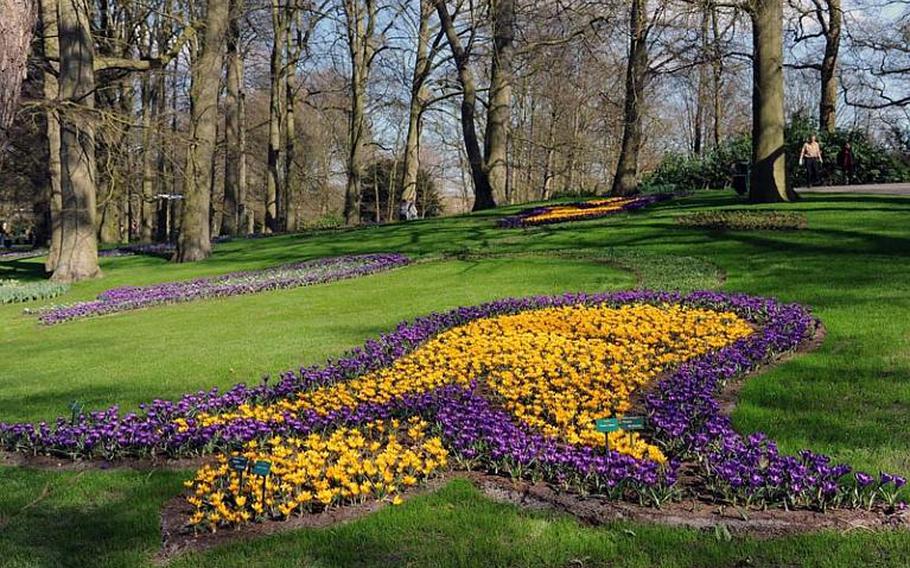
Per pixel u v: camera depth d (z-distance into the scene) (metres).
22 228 59.09
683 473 5.20
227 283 17.05
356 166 35.81
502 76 29.78
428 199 58.91
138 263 24.02
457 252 18.14
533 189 62.53
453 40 30.67
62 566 4.37
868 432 5.74
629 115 27.75
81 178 20.73
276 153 38.56
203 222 23.30
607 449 5.12
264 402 7.26
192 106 23.41
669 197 24.98
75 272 20.67
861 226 15.09
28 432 6.40
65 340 12.24
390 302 13.28
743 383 7.16
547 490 4.95
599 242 16.98
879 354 7.60
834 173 27.03
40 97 27.86
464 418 6.05
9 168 34.62
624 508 4.61
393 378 7.70
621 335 9.08
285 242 25.47
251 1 35.75
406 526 4.59
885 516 4.38
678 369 7.50
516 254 16.81
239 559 4.32
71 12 20.16
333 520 4.76
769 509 4.54
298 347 10.22
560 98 43.28
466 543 4.36
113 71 28.84
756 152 19.92
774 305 9.78
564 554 4.18
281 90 44.69
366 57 37.22
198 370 9.14
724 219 17.09
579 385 7.09
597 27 23.73
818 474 4.62
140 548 4.55
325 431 6.34
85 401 7.95
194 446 6.08
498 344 8.75
